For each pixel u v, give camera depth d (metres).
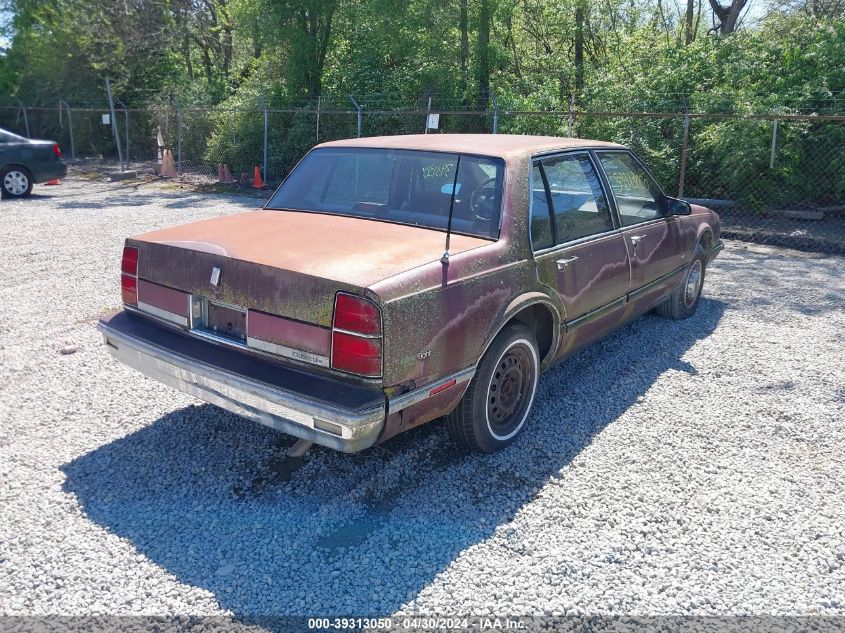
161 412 4.49
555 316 4.16
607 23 24.44
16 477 3.66
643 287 5.29
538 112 12.75
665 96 14.51
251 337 3.30
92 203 14.20
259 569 2.99
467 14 18.36
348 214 4.17
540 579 2.96
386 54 19.19
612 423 4.45
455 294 3.36
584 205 4.55
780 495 3.64
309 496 3.56
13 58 29.45
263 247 3.50
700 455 4.05
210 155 19.73
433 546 3.17
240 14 20.03
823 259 9.92
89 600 2.78
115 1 26.12
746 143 12.55
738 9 20.47
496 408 3.92
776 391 4.99
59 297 7.02
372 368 3.01
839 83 13.20
